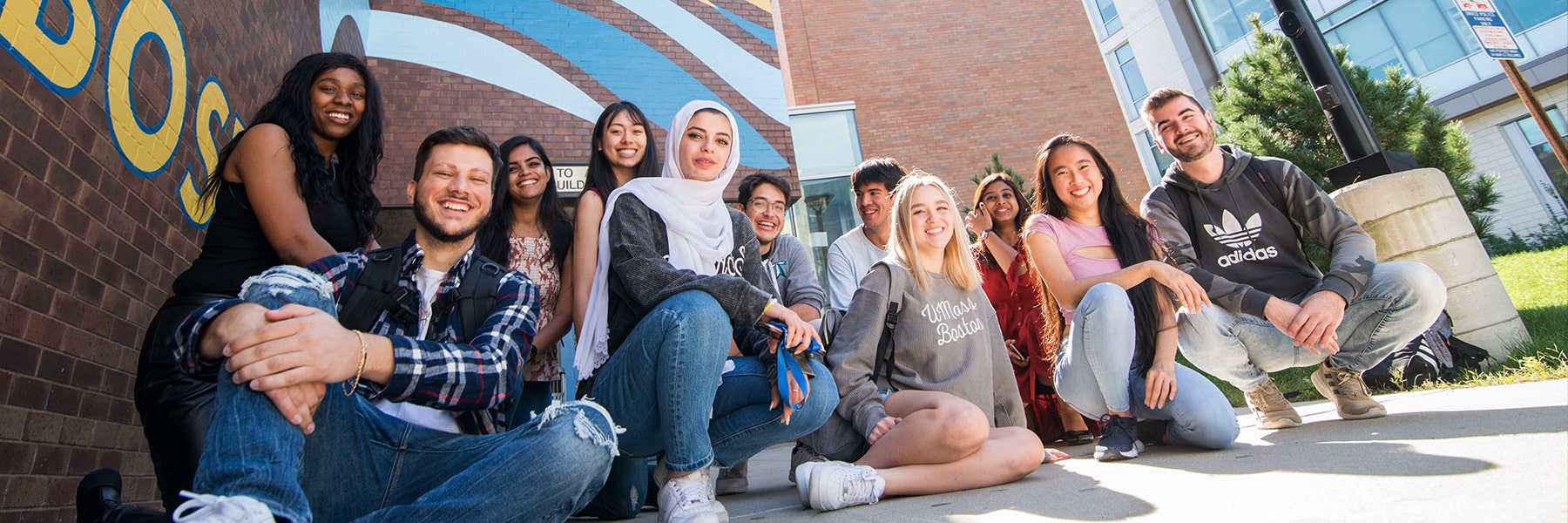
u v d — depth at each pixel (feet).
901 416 6.89
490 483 3.69
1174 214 8.89
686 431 5.24
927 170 42.75
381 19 20.72
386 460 4.09
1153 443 8.38
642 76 22.36
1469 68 38.42
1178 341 8.71
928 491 6.31
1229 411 7.23
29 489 6.28
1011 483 6.51
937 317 7.52
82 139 7.27
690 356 5.27
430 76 20.48
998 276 11.19
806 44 44.37
